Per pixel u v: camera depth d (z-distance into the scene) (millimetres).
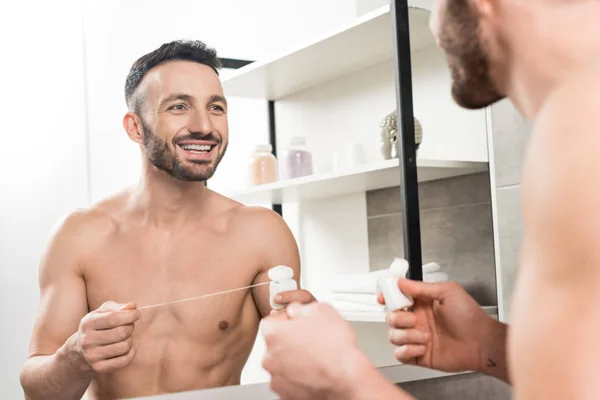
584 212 354
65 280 877
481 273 1270
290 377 487
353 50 1213
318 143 1162
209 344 983
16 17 861
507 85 528
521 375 381
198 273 986
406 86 1199
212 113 1021
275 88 1123
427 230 1232
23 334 831
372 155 1208
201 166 1002
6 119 844
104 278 905
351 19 1214
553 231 368
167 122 978
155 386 928
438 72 1268
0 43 849
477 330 834
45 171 869
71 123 890
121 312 869
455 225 1258
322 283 1116
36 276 855
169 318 953
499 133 1261
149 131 963
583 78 395
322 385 470
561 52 464
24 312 836
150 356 929
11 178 844
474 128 1267
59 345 851
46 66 879
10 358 820
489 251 1270
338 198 1160
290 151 1134
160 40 979
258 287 1051
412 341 852
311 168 1145
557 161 374
